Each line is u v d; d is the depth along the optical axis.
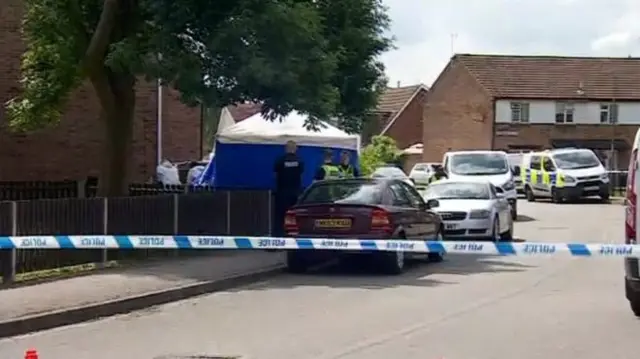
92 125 26.53
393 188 16.58
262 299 13.16
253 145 22.95
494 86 67.12
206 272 15.15
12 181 25.17
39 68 20.62
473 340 9.81
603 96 66.31
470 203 21.67
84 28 19.45
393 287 14.35
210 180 24.73
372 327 10.65
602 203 42.81
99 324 11.23
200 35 17.31
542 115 66.38
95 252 15.70
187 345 9.65
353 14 21.58
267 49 16.88
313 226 15.72
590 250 10.27
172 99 28.62
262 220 19.66
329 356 8.98
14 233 13.69
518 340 9.81
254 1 16.66
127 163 19.33
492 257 19.14
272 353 9.14
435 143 71.75
